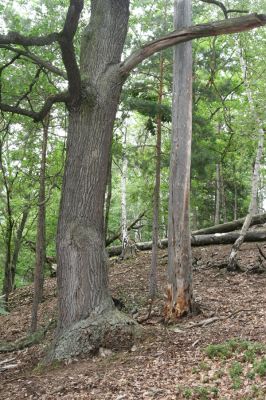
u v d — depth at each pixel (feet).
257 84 46.06
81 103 30.01
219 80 59.72
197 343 26.99
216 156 53.11
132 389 21.94
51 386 23.98
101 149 30.12
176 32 28.71
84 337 27.73
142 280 50.16
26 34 35.35
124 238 66.33
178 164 32.89
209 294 38.70
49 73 39.91
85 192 29.60
